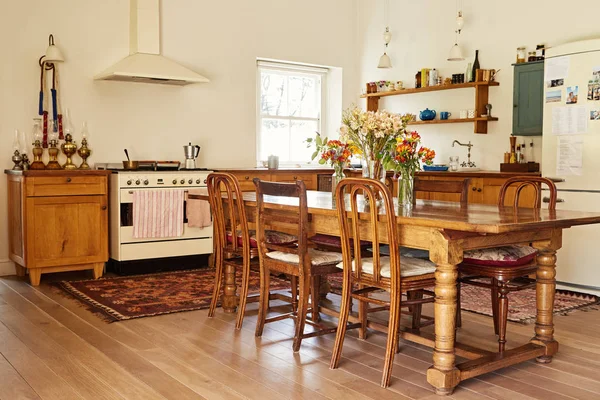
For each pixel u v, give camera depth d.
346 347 3.29
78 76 5.64
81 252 5.11
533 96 5.39
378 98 7.30
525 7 5.73
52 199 4.96
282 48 6.91
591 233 4.63
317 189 6.73
